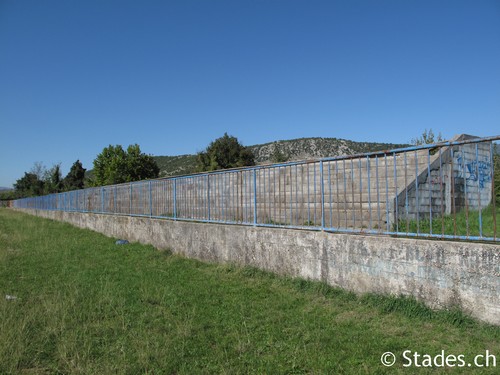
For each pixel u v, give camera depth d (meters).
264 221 8.58
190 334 4.65
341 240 6.04
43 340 4.50
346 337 4.44
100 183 40.75
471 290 4.51
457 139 9.63
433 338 4.32
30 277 8.10
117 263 9.65
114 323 5.05
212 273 8.06
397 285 5.26
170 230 10.98
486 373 3.57
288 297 6.09
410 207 8.75
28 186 75.50
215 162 35.44
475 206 10.01
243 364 3.86
